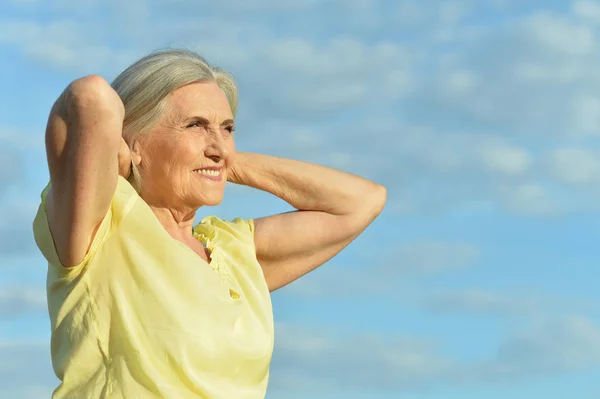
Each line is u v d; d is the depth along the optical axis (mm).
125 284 5363
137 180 5891
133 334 5289
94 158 4965
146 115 5844
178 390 5312
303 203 6867
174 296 5434
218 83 6273
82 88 4859
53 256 5344
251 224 6641
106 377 5262
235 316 5602
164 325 5336
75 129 4902
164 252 5480
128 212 5477
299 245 6711
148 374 5246
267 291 6133
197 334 5398
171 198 5906
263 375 5844
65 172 5008
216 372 5480
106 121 4906
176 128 5844
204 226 6414
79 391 5293
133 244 5434
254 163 6848
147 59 5883
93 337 5293
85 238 5242
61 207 5109
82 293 5344
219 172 5984
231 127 6105
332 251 6879
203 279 5551
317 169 6902
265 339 5840
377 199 6977
